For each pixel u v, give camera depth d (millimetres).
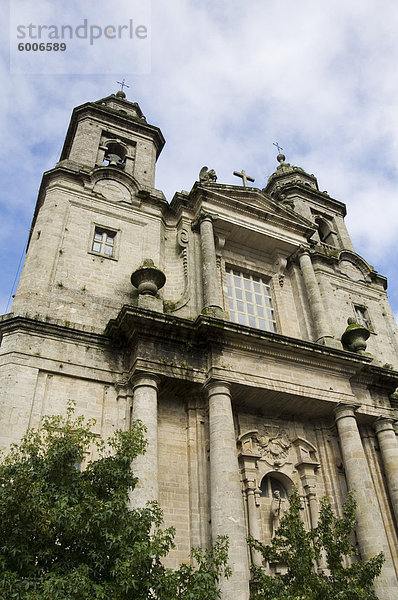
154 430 14016
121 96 30547
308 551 12203
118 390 15461
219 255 21625
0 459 12367
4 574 7426
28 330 15148
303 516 16578
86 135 24922
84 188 20703
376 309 25625
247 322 20844
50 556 8266
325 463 17969
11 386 13844
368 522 15484
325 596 11555
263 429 17719
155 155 27156
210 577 9195
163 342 15898
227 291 21125
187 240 20906
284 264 23000
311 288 21719
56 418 10453
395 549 17078
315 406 17891
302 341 17500
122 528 8844
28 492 8289
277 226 23375
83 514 8578
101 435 14469
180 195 22109
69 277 17562
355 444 16953
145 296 17078
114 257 19156
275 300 22109
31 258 17656
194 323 16125
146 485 12875
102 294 17750
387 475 18281
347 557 16250
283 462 17391
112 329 15891
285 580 12125
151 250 20203
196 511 14445
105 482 9625
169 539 9281
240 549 12578
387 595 14375
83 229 19344
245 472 16234
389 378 19859
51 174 20594
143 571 8445
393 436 18938
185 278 19766
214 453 14266
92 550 8500
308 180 33812
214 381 15516
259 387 16250
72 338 15688
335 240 29484
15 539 8047
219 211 21922
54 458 9133
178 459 15422
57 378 14812
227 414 15000
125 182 21969
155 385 15000
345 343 21406
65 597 7359
